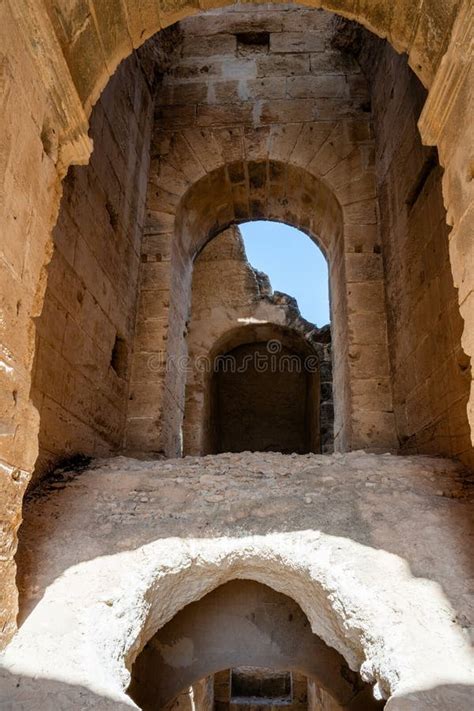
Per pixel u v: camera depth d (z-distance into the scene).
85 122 3.36
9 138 2.59
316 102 8.21
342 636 3.57
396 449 6.54
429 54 3.33
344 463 4.78
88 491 4.32
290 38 8.65
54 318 4.71
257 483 4.43
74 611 3.07
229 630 4.82
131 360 7.07
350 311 7.16
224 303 13.81
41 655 2.70
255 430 16.27
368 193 7.64
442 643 2.79
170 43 8.51
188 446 12.55
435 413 5.27
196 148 8.10
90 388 5.61
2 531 2.64
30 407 2.89
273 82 8.39
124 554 3.59
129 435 6.78
